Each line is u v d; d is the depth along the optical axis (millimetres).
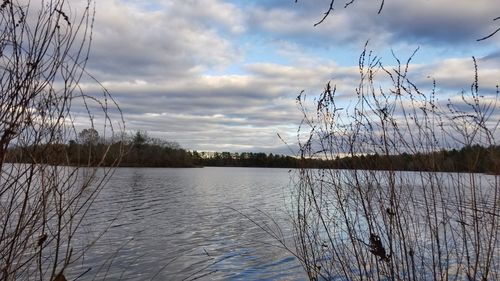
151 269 13539
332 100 4969
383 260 4379
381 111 4566
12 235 2988
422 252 4387
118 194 41125
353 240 4566
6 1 2838
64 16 3041
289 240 17109
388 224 4359
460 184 4258
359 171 4668
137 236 18781
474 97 4309
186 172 113812
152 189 49719
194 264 14336
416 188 4402
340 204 4773
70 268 12133
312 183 5121
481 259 4379
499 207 4102
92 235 12070
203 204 34875
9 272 2928
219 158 187375
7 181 2912
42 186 2982
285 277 12641
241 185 63250
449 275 4336
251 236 19250
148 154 140125
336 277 4848
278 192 48875
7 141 2832
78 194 3125
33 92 2924
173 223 23844
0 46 2822
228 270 13586
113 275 12562
